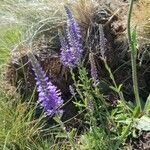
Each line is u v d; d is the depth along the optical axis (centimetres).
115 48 47
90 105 37
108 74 46
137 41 45
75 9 50
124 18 48
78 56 37
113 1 50
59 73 46
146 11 46
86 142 40
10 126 43
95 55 46
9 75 49
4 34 54
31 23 53
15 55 49
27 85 48
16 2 56
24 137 42
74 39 36
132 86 45
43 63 47
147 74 46
